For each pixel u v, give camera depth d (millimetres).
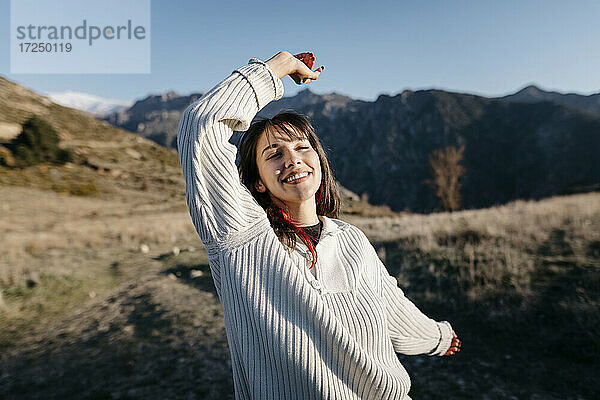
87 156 56250
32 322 6555
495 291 5871
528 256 7086
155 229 18344
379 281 1351
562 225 9242
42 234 16641
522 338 4789
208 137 1160
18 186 35719
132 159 63344
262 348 1038
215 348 5211
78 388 4332
